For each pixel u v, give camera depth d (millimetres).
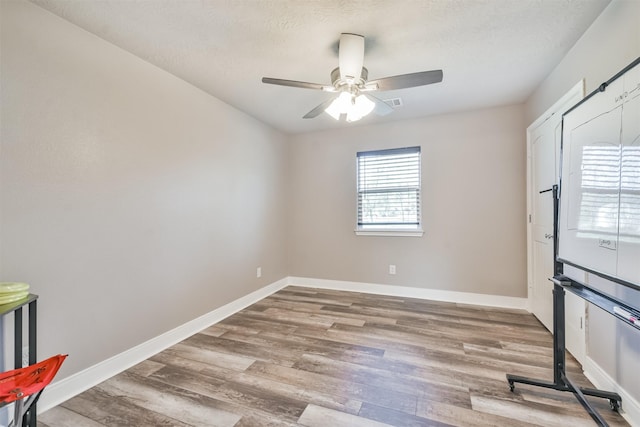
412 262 3670
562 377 1654
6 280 1500
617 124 1272
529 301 3090
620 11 1544
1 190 1486
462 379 1874
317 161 4160
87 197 1846
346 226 4020
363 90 2031
